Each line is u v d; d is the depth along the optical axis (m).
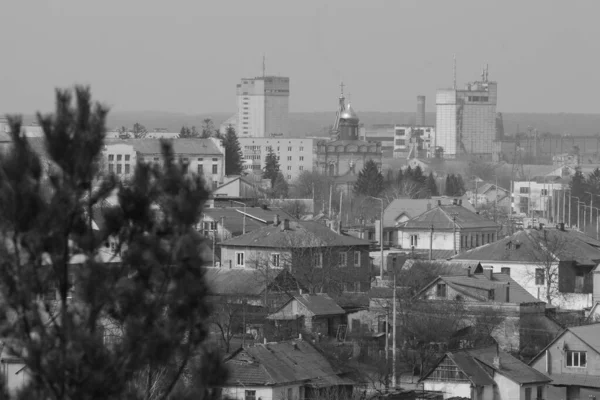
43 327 82.62
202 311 86.50
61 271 83.69
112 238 85.94
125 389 84.12
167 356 84.69
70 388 82.12
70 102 86.00
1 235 83.19
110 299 83.94
